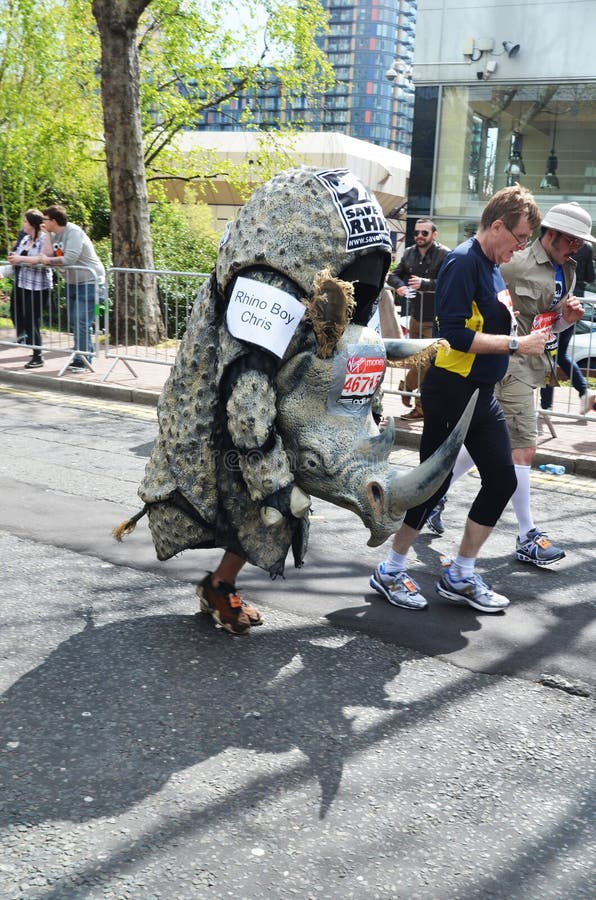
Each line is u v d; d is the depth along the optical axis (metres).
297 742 3.12
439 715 3.38
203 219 26.14
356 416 3.32
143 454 7.34
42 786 2.79
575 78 13.94
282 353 3.21
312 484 3.33
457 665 3.81
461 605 4.51
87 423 8.53
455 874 2.47
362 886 2.40
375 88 123.44
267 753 3.04
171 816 2.67
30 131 20.31
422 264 9.09
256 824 2.65
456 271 4.05
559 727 3.33
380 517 3.23
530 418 5.04
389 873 2.46
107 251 20.89
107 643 3.83
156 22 19.11
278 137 20.80
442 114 15.04
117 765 2.92
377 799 2.81
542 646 4.04
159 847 2.52
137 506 5.85
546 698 3.56
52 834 2.56
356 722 3.29
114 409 9.27
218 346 3.45
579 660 3.91
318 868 2.47
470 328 4.09
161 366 11.41
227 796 2.78
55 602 4.25
